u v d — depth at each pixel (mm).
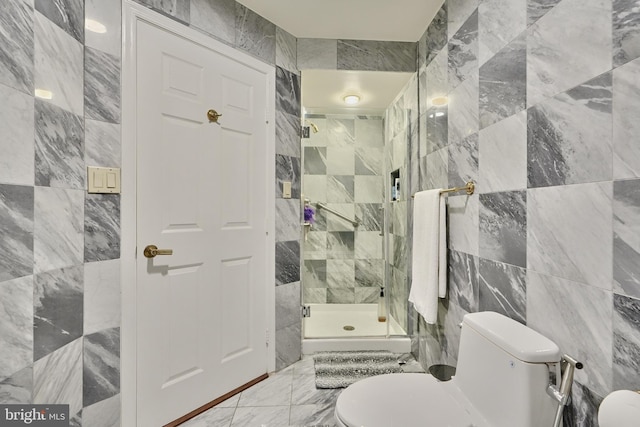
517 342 972
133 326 1442
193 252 1665
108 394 1360
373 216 3270
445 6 1796
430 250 1733
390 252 2818
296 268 2217
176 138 1598
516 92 1187
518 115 1177
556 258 1000
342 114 3084
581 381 913
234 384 1856
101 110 1342
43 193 1108
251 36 1930
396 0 1824
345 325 2844
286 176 2145
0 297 958
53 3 1152
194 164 1670
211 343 1749
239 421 1608
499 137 1291
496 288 1313
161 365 1542
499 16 1286
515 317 1196
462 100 1590
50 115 1138
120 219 1404
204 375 1714
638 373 754
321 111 2975
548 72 1030
